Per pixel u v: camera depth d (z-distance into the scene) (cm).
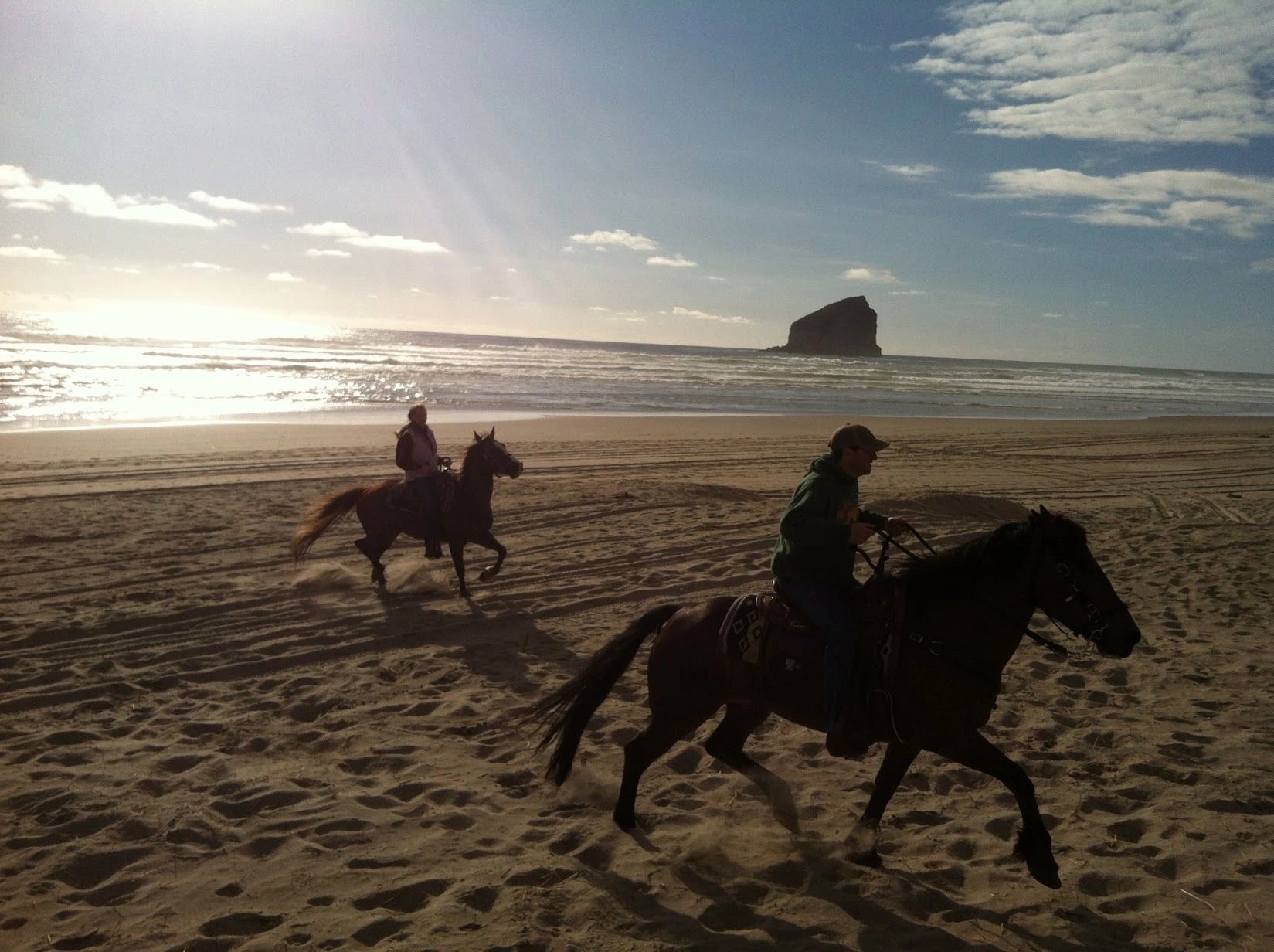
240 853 496
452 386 4262
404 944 410
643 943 419
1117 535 1430
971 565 486
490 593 1049
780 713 516
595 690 536
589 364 6838
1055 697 763
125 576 1062
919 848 518
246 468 1855
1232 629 951
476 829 526
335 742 650
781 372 6994
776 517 1480
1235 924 438
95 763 605
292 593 1025
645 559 1205
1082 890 471
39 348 5350
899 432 3091
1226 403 6469
